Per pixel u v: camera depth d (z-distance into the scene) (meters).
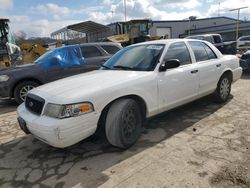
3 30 14.19
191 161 3.42
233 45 16.98
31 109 3.85
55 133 3.28
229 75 6.02
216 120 4.86
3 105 7.57
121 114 3.68
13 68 7.36
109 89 3.64
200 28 51.62
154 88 4.18
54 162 3.69
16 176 3.40
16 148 4.27
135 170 3.31
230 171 3.14
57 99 3.43
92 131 3.54
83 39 24.02
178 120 4.99
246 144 3.81
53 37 27.64
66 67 7.63
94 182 3.12
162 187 2.93
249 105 5.69
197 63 5.11
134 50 4.95
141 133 4.45
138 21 22.03
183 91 4.71
